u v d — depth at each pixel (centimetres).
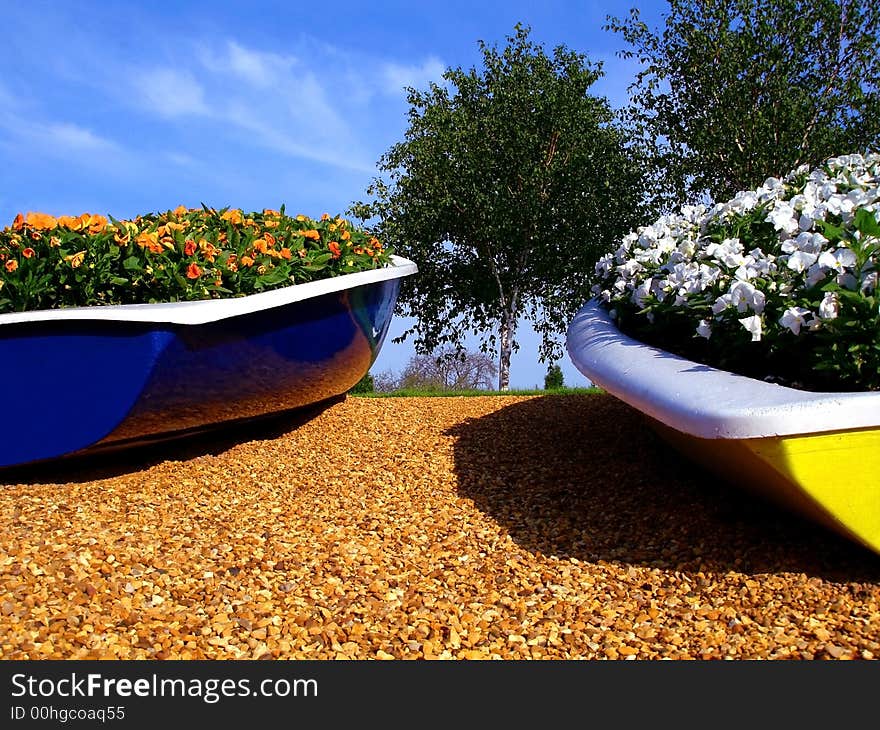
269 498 397
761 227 418
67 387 397
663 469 410
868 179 435
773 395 254
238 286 457
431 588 287
